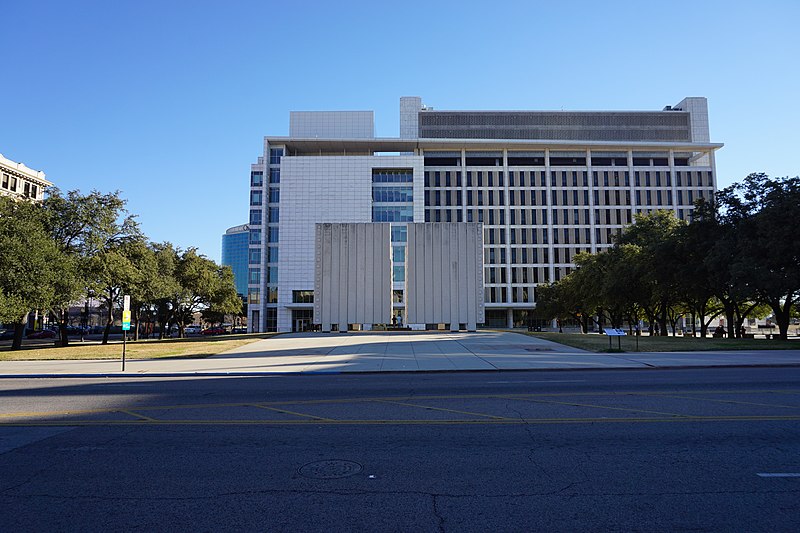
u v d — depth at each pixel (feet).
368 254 138.92
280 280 285.02
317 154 318.45
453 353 81.41
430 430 26.18
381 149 318.86
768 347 89.61
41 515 15.43
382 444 23.43
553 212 326.24
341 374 58.49
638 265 147.33
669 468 19.39
